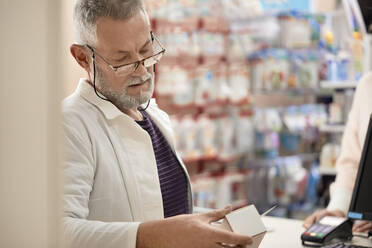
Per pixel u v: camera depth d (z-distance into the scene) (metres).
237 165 5.45
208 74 5.13
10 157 0.48
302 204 5.47
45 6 0.48
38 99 0.49
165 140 1.89
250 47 5.41
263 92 5.41
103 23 1.59
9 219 0.48
